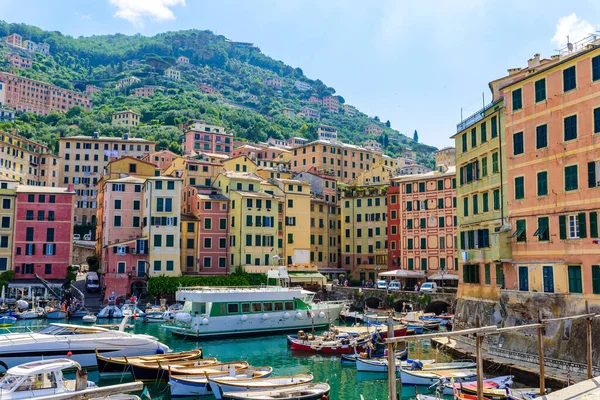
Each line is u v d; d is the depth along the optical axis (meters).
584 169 39.38
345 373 44.25
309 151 152.00
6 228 84.75
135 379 39.97
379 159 162.88
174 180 88.75
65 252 86.94
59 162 156.62
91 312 76.06
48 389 29.83
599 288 37.25
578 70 40.44
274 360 49.53
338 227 118.44
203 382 36.75
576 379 34.44
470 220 56.47
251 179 97.69
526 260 44.25
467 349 47.31
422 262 94.06
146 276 85.00
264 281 90.75
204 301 59.81
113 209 91.69
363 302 88.19
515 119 46.72
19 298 80.81
